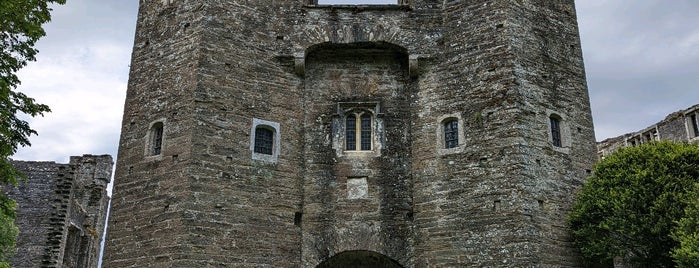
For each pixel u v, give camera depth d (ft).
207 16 76.13
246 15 78.74
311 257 72.23
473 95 75.25
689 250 58.39
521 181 69.05
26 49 54.03
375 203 74.84
